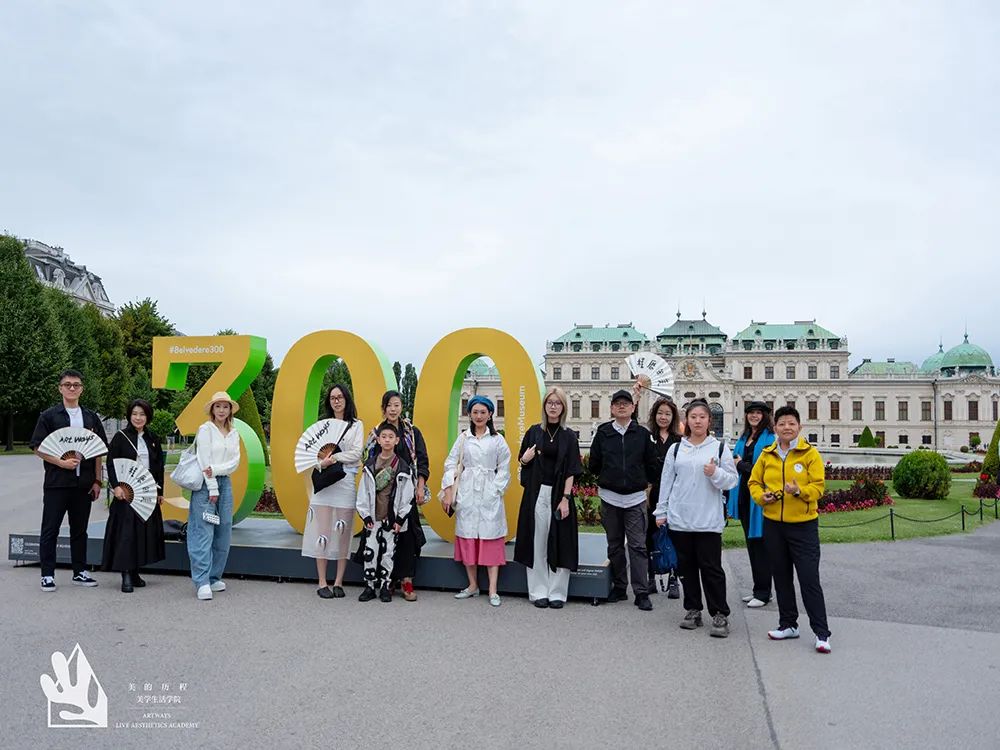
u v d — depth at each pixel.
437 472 8.38
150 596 7.00
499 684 4.67
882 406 77.31
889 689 4.66
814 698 4.49
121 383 44.78
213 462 7.03
